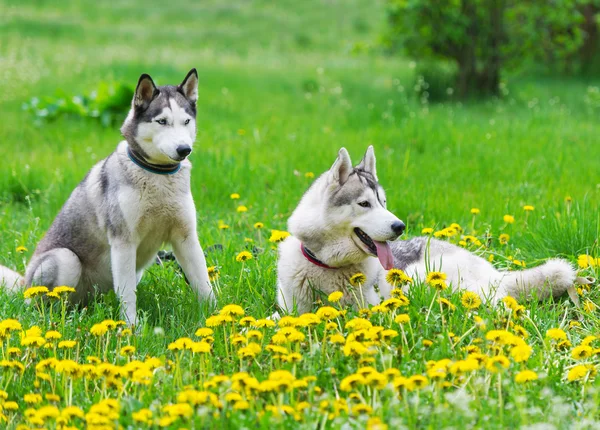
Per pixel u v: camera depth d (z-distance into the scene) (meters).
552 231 8.30
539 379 4.89
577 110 19.41
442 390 4.71
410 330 5.43
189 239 7.20
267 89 22.45
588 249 7.95
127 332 5.74
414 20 21.08
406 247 7.39
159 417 4.45
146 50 30.59
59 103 16.59
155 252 7.41
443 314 5.72
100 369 4.80
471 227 8.84
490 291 6.43
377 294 6.67
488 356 4.93
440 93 21.84
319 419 4.37
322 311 5.50
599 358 5.50
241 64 28.38
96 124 16.17
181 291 7.41
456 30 20.66
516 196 10.31
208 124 16.31
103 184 7.12
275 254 8.00
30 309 6.75
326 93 21.42
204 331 5.37
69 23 36.09
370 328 5.11
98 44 31.38
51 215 10.35
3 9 37.38
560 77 28.28
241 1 45.38
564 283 6.71
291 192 10.69
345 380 4.45
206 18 41.03
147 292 7.38
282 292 6.76
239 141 14.30
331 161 12.28
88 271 7.48
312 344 5.24
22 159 13.03
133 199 6.85
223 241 8.72
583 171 11.63
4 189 11.52
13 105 18.23
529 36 21.55
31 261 7.55
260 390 4.44
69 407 4.36
